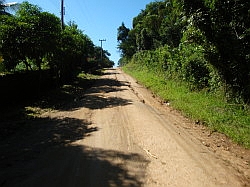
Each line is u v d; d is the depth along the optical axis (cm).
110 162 691
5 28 1608
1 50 1661
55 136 927
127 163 684
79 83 2675
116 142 844
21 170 656
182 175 623
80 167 663
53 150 788
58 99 1711
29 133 975
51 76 2248
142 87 2372
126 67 6250
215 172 643
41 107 1447
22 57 1786
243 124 990
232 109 1159
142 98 1734
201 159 716
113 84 2653
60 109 1407
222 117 1076
